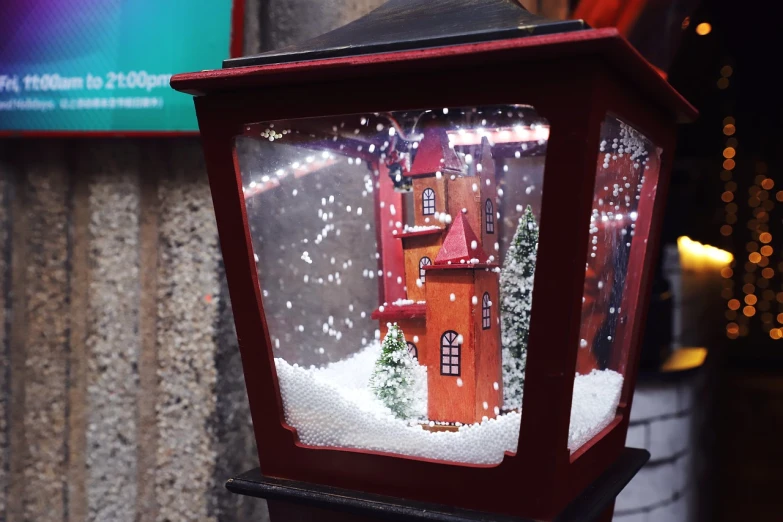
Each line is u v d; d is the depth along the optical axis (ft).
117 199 4.27
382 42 2.04
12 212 4.33
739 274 21.39
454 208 2.24
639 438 6.32
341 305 2.40
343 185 2.37
